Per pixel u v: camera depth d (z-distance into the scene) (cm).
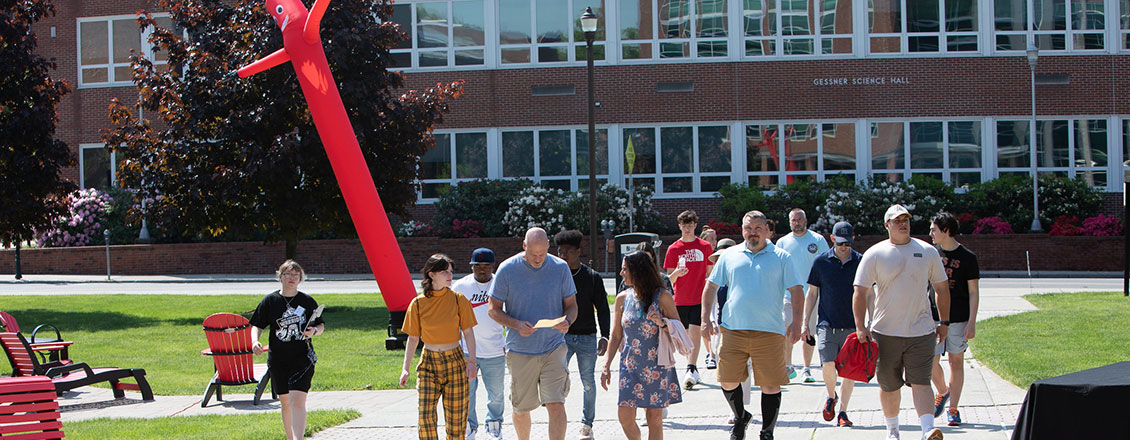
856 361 714
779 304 733
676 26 3216
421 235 3158
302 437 753
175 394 1086
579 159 3238
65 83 2044
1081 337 1194
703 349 1309
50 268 3322
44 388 684
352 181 1396
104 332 1648
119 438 788
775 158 3203
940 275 716
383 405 974
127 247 3291
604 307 758
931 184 3056
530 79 3247
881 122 3188
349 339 1521
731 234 2991
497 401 780
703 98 3209
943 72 3178
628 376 696
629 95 3225
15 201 1927
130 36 3438
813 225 2984
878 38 3183
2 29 1894
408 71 3266
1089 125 3186
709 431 804
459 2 3256
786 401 915
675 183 3216
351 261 3194
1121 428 485
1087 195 3045
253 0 1944
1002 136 3178
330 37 1880
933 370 817
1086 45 3186
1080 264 2931
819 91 3189
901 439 744
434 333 707
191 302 2167
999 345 1156
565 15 3238
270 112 1853
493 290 729
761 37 3200
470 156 3272
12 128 1900
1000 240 2952
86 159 3459
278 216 1936
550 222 3039
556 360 729
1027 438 514
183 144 1898
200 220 1950
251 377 1013
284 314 752
